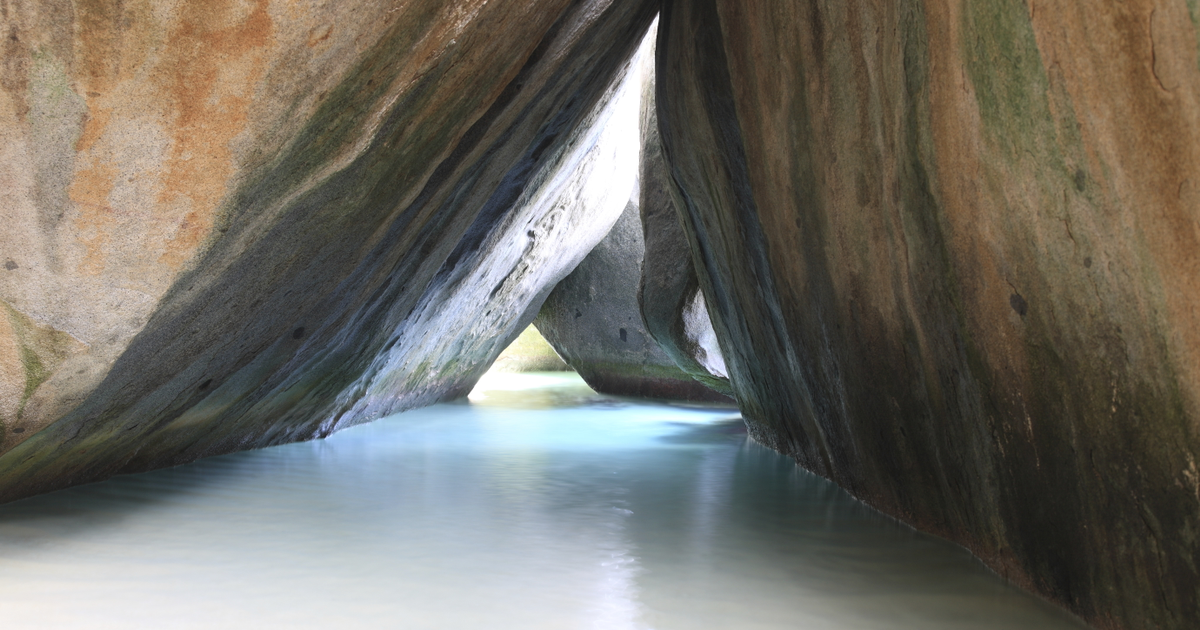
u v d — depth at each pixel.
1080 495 2.47
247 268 3.38
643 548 3.53
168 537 3.50
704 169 5.52
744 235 5.11
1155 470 2.10
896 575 3.17
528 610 2.72
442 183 4.50
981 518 3.27
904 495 3.99
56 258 2.93
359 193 3.52
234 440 5.65
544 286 10.70
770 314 5.18
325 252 3.82
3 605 2.65
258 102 2.86
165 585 2.88
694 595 2.91
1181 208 1.83
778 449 6.52
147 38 2.76
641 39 7.13
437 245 5.50
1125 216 1.97
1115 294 2.08
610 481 5.11
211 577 2.98
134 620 2.55
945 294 2.93
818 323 4.27
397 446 6.52
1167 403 2.01
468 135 4.36
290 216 3.28
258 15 2.76
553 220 9.26
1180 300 1.89
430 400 9.93
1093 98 1.97
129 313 3.08
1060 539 2.66
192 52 2.79
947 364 3.10
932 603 2.84
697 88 5.05
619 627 2.59
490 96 4.07
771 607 2.80
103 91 2.78
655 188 9.13
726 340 6.92
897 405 3.70
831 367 4.33
